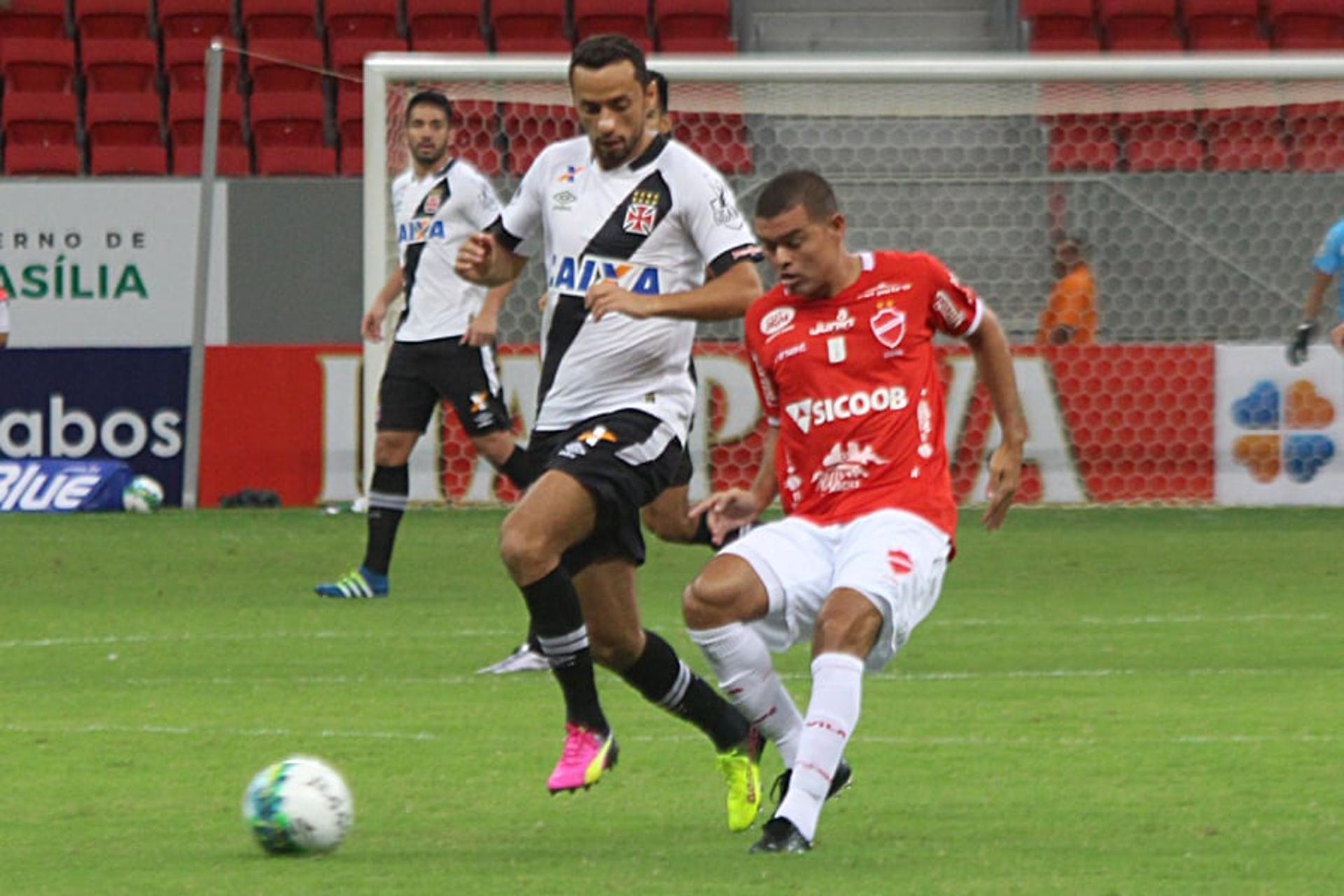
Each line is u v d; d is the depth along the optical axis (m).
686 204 22.00
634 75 21.39
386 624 35.47
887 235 58.62
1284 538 48.09
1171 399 54.25
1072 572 42.50
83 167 71.69
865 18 75.69
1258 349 54.28
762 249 21.75
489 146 55.25
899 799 21.12
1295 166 57.69
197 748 24.34
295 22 73.25
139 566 43.59
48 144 70.75
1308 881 17.11
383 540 38.88
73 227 59.62
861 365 19.28
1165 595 39.03
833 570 19.06
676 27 73.31
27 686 29.12
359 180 59.53
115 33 73.38
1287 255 58.03
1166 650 32.25
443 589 40.16
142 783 22.25
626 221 22.05
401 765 23.33
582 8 73.44
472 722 26.20
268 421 55.28
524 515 20.75
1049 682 29.25
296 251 59.47
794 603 19.11
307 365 55.25
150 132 71.06
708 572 19.14
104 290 59.69
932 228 58.56
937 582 19.17
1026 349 54.28
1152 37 72.44
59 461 55.28
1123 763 23.12
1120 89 53.72
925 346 19.50
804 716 26.20
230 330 59.53
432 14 73.06
